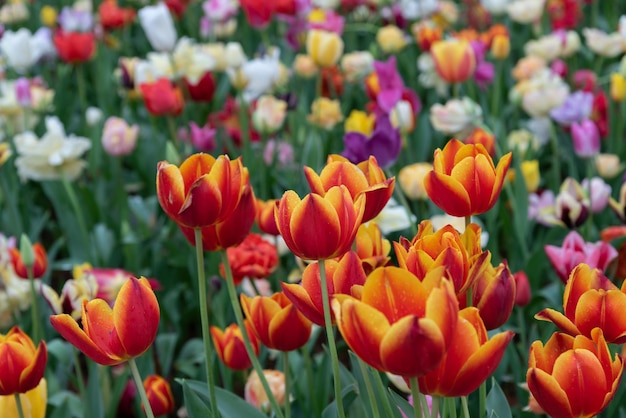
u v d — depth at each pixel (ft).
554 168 10.07
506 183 8.23
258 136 10.77
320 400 6.31
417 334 4.02
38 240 11.50
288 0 12.71
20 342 5.18
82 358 8.82
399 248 4.46
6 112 11.23
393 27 13.84
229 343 5.98
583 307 4.59
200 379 7.30
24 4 17.76
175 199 4.83
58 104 14.10
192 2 17.11
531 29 15.61
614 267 6.20
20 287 7.36
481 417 4.93
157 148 11.20
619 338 4.60
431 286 4.14
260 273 6.49
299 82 13.52
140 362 7.01
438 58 9.86
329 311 4.64
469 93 12.03
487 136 8.60
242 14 17.51
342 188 4.52
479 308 4.69
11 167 10.95
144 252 9.59
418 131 11.18
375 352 4.10
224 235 5.19
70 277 10.77
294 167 10.53
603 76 13.92
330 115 10.82
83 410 6.63
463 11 17.10
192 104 12.95
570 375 4.34
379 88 9.94
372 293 4.16
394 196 8.79
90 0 18.02
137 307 4.63
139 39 17.88
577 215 7.53
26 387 5.10
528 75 12.01
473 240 4.71
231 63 10.72
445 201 4.80
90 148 11.55
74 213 10.34
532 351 4.48
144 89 10.39
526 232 8.27
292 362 6.63
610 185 9.98
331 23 12.30
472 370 4.17
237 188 4.89
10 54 12.63
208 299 8.53
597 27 16.22
